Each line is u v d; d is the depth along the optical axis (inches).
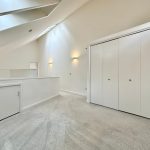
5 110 115.6
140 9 147.5
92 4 211.9
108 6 186.4
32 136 83.3
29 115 125.0
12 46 252.1
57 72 328.2
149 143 76.0
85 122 107.7
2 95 112.3
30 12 137.0
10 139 79.5
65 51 290.4
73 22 258.8
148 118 115.0
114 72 145.5
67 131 90.8
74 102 182.2
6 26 124.6
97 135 85.4
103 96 160.1
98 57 166.7
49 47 368.2
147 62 115.3
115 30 176.9
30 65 411.8
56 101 188.9
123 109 136.4
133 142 77.0
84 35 231.0
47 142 76.4
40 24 181.3
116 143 75.9
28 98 155.2
